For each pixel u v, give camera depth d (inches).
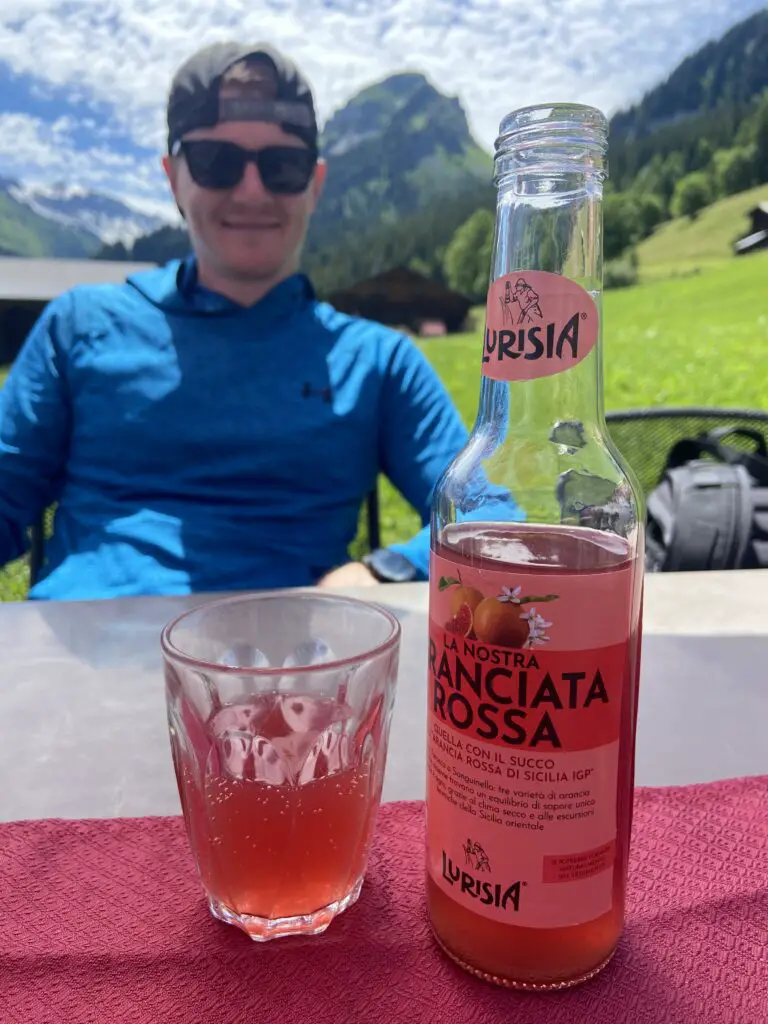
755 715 22.5
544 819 12.2
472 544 13.0
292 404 47.4
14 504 47.5
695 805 17.9
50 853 16.1
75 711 22.5
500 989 12.7
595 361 13.4
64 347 47.5
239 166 48.6
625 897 13.8
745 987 12.7
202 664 13.5
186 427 45.9
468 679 12.3
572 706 11.9
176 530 44.1
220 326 47.5
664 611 30.8
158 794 18.5
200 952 13.5
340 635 17.1
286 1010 12.2
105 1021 12.1
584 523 13.6
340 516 49.0
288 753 13.7
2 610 30.7
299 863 13.7
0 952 13.5
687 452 50.4
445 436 50.8
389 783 19.2
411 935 14.0
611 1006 12.3
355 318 52.4
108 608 31.0
